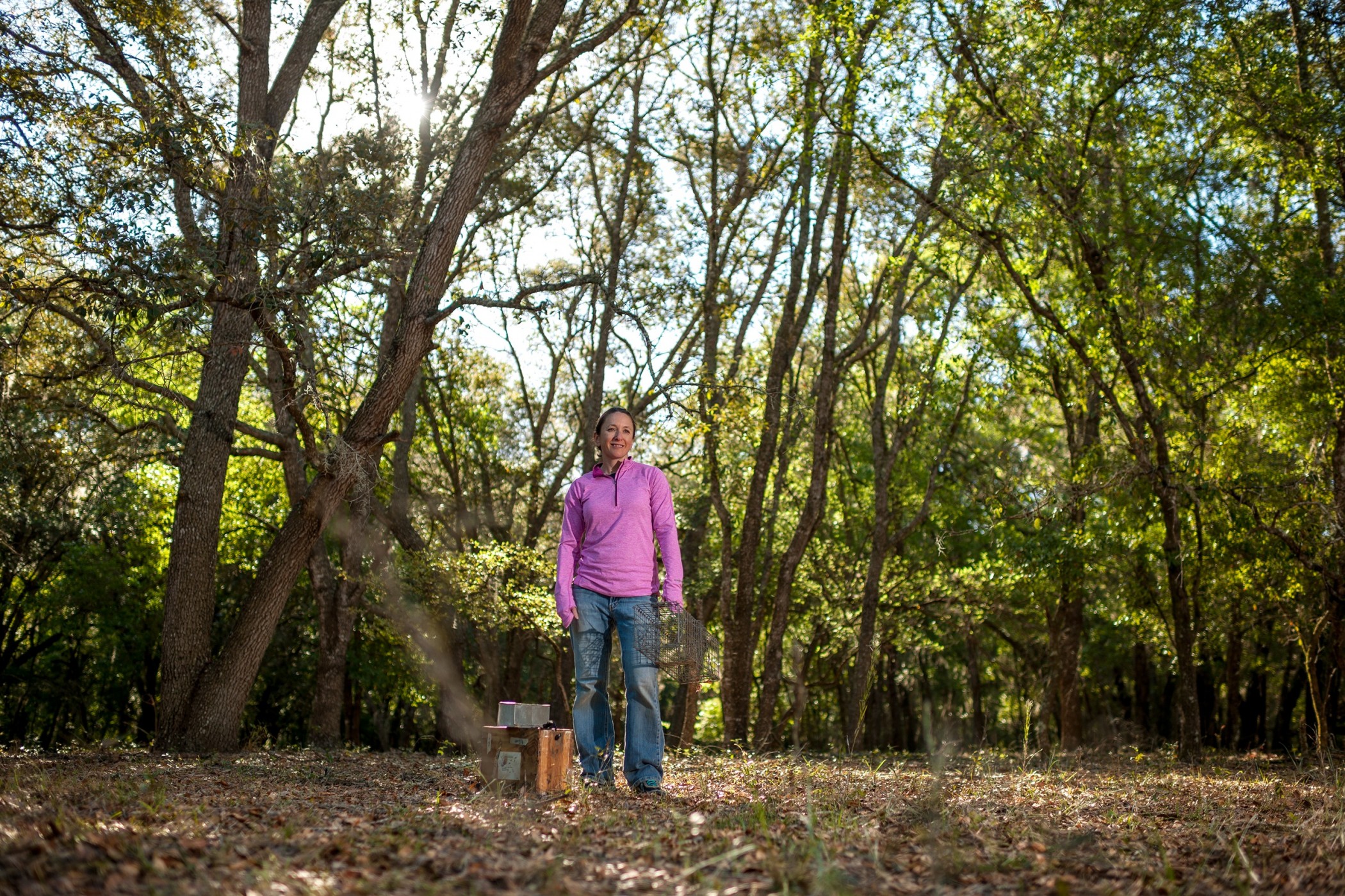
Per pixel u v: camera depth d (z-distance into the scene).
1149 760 13.90
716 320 19.92
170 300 9.84
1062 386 21.34
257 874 3.09
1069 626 21.80
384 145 14.16
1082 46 14.81
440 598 18.73
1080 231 14.47
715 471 18.88
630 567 6.15
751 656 18.77
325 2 14.26
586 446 19.27
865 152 16.00
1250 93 14.75
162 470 24.92
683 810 5.03
